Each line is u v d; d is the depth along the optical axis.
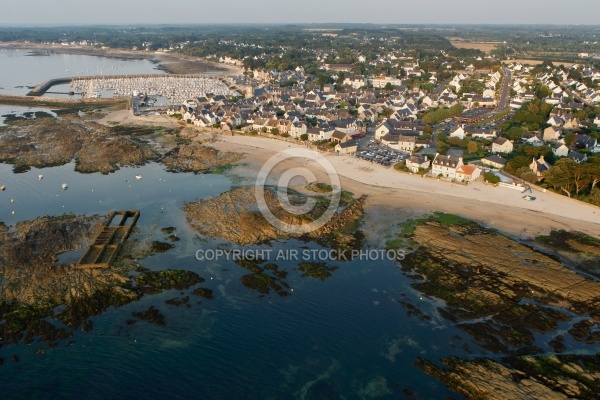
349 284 93.69
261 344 76.25
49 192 141.00
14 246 103.75
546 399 63.16
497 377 67.62
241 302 87.25
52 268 95.62
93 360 71.75
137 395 65.44
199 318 82.38
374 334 78.62
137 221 121.06
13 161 168.38
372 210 129.25
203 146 192.00
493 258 102.12
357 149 189.00
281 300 88.06
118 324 80.19
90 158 173.12
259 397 65.62
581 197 134.25
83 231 113.69
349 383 68.19
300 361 72.69
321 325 81.00
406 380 68.31
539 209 129.12
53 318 81.19
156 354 73.38
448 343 75.94
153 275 94.75
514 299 87.25
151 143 199.12
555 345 74.81
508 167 155.12
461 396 65.00
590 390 64.81
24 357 72.00
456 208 130.12
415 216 125.25
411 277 96.25
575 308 84.38
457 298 88.19
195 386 67.31
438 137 196.50
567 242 110.31
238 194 136.00
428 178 154.25
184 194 140.88
